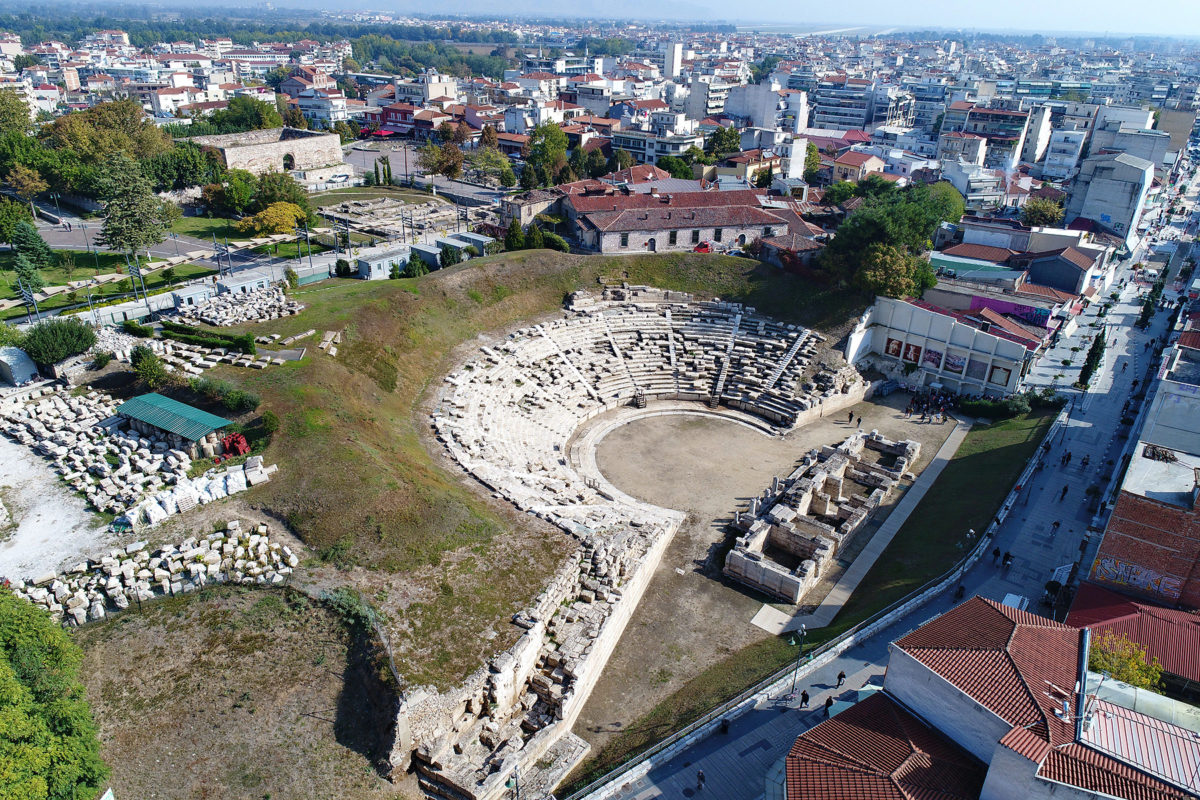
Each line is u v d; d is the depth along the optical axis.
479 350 82.94
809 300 95.62
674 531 62.78
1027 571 56.28
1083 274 107.88
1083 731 32.22
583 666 43.97
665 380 87.50
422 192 161.00
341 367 68.81
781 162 169.25
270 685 39.47
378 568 46.78
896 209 94.69
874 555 61.66
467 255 104.00
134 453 56.28
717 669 48.22
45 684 32.91
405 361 76.38
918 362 93.50
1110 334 106.12
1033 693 33.69
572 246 107.25
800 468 70.62
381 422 64.06
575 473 68.88
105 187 98.38
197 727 37.28
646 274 100.00
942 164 163.62
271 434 57.44
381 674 39.06
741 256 103.56
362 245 119.12
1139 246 152.88
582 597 49.34
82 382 65.44
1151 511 47.78
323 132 174.38
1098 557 50.69
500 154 181.38
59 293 94.31
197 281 98.69
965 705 34.09
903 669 36.81
